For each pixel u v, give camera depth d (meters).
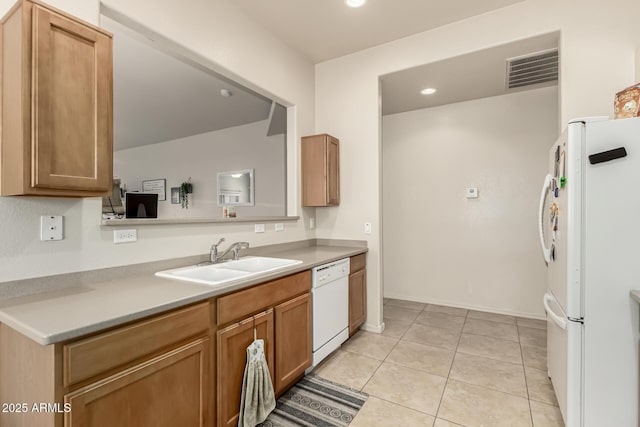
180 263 1.96
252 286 1.67
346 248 3.02
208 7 2.12
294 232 2.99
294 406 1.87
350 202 3.14
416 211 4.08
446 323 3.27
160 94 3.74
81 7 1.46
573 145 1.42
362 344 2.75
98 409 1.04
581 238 1.41
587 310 1.39
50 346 0.95
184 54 2.05
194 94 3.74
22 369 1.08
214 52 2.16
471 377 2.20
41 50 1.13
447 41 2.62
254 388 1.63
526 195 3.47
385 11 2.43
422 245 4.05
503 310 3.59
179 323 1.29
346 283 2.65
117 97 3.83
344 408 1.85
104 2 1.55
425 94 3.52
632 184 1.34
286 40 2.84
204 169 5.61
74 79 1.23
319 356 2.26
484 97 3.64
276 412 1.81
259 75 2.57
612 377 1.36
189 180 5.79
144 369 1.17
